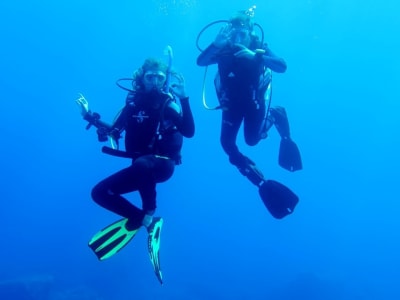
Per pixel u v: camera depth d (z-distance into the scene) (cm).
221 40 439
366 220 5769
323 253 4666
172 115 387
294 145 523
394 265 4431
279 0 4375
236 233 5091
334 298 2750
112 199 380
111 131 416
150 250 363
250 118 458
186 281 3189
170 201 5650
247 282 3416
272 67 441
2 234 4325
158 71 381
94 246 383
